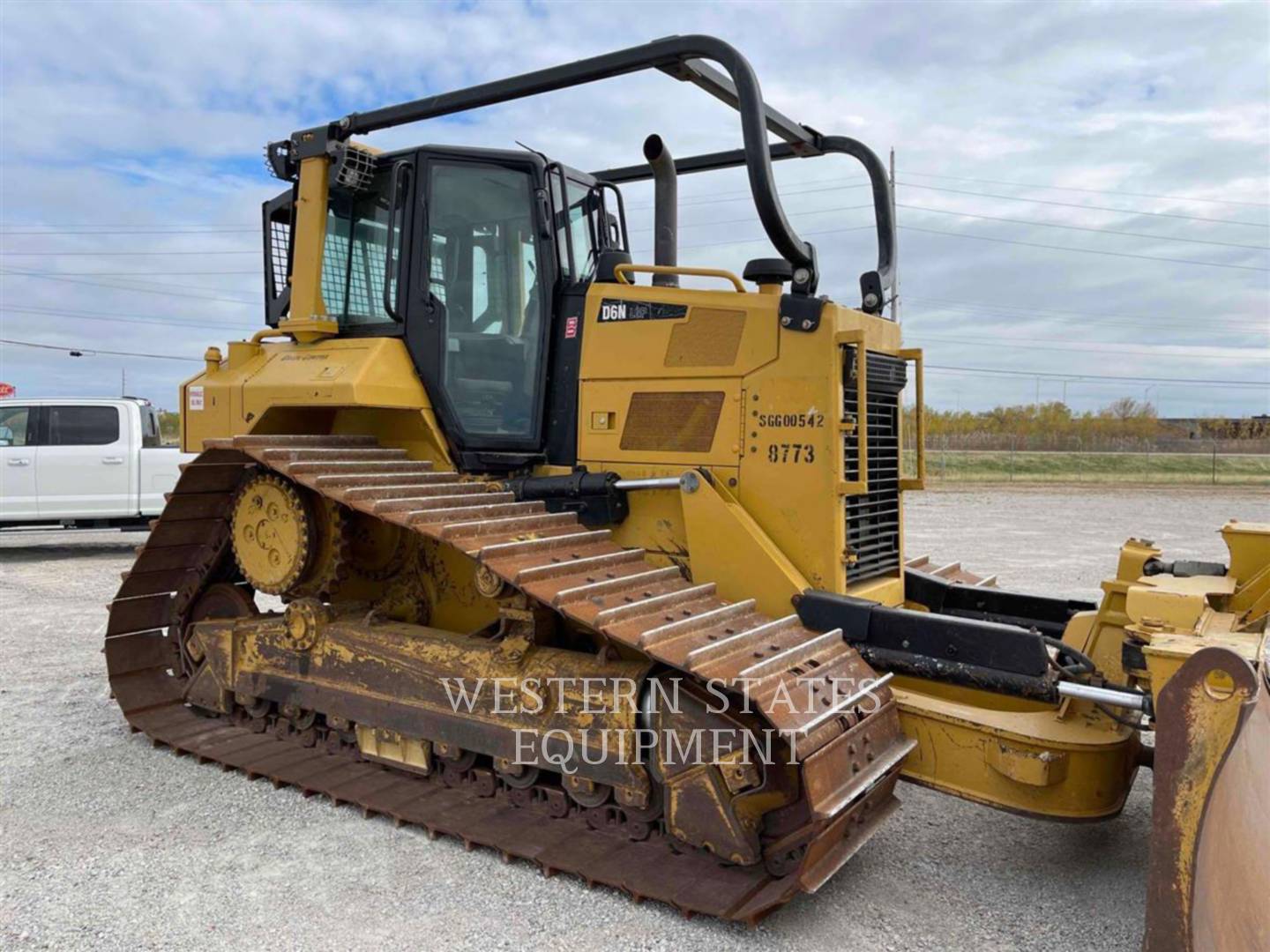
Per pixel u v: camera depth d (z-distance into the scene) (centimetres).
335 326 499
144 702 542
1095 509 1920
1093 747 333
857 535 413
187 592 555
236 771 474
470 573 474
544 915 338
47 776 468
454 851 389
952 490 2475
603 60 400
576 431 454
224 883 359
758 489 404
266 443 450
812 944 320
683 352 423
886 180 506
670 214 464
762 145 366
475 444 466
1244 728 252
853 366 397
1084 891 361
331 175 490
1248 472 3089
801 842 330
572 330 458
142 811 427
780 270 414
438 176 470
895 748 358
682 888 344
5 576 1085
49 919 332
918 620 364
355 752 475
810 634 380
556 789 405
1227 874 260
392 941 319
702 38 376
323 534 471
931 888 363
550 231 457
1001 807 348
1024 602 450
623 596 368
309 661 475
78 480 1181
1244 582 364
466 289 469
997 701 389
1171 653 285
